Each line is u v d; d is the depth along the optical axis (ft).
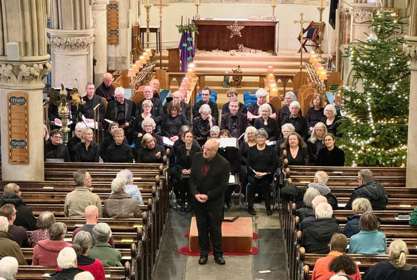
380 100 62.08
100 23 92.84
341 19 99.50
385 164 61.52
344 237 36.06
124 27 102.37
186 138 59.52
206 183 49.39
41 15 55.62
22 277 35.76
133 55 109.81
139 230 41.75
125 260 40.14
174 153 60.54
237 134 68.08
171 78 106.01
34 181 53.01
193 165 49.78
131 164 56.24
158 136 61.98
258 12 121.90
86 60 79.66
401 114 62.75
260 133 59.00
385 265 34.19
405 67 62.18
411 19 55.57
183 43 106.42
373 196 47.60
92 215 39.83
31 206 47.42
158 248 53.06
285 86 106.22
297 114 66.39
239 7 121.90
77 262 34.50
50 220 40.29
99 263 35.14
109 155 59.00
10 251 37.32
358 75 64.18
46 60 56.54
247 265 50.78
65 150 59.47
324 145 58.13
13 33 55.01
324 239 41.81
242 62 110.63
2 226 38.34
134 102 72.23
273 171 59.16
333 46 110.42
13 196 43.45
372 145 62.23
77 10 77.87
